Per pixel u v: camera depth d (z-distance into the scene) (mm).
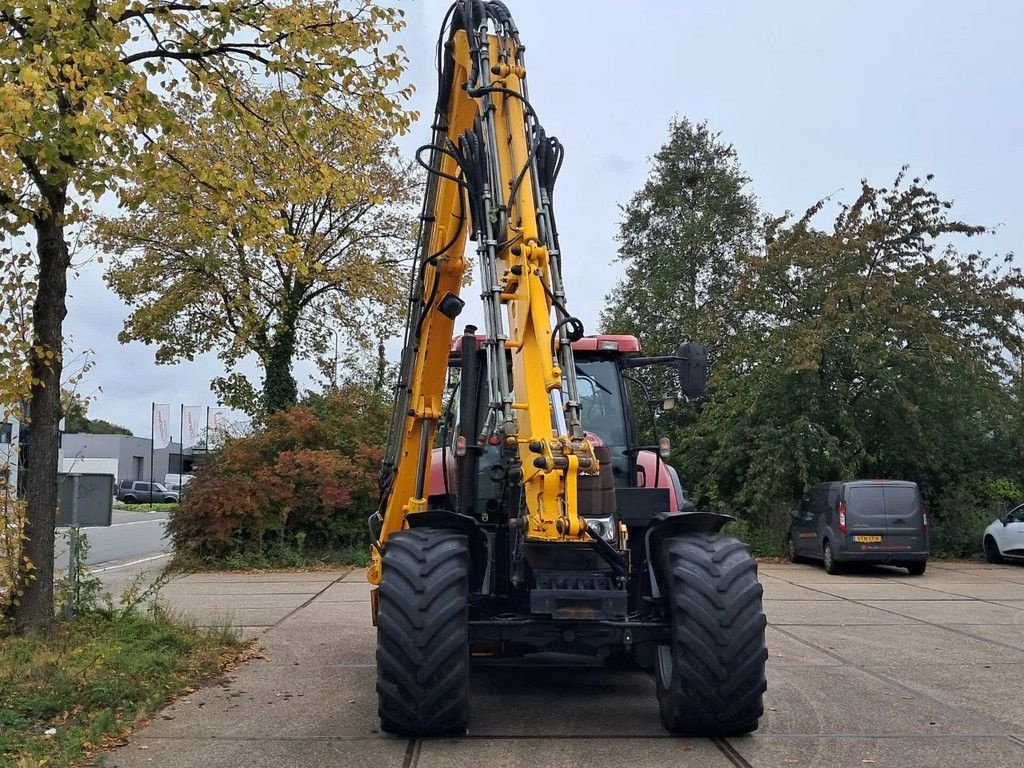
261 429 20188
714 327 22219
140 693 6512
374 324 25672
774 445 19625
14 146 6742
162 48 8586
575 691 6930
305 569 17141
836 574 16844
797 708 6406
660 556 5930
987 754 5336
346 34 8633
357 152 9094
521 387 5484
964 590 14117
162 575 10336
